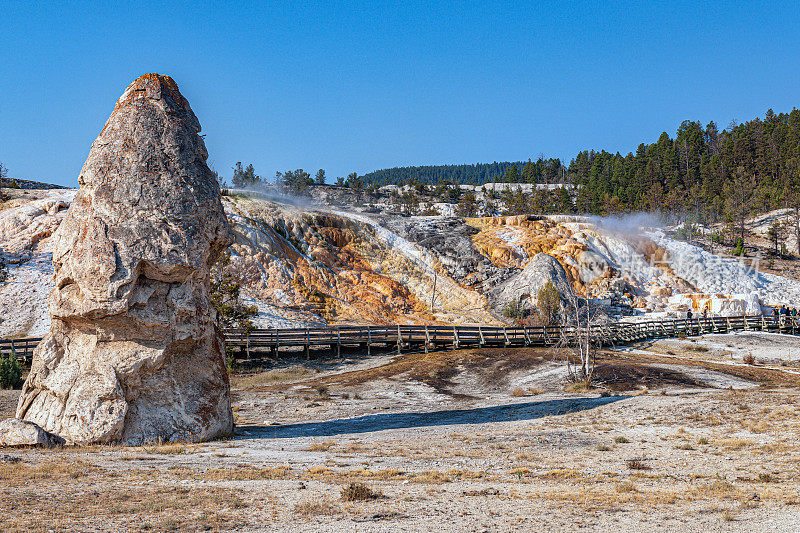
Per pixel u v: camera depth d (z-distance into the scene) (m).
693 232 131.88
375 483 14.01
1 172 101.12
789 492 12.48
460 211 174.62
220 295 47.69
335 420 27.70
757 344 54.72
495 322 72.25
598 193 180.00
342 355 50.41
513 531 10.01
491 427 24.02
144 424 21.75
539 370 40.34
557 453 18.27
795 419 20.78
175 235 22.25
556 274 78.00
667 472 15.22
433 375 40.53
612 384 34.94
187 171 23.22
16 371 36.50
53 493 12.65
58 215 66.88
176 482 14.09
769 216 149.75
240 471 15.45
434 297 78.25
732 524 10.21
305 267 75.81
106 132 23.27
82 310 21.58
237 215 77.12
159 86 23.98
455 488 13.40
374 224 92.75
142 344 22.09
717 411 23.20
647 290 84.81
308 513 11.13
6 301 54.62
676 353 50.69
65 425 21.11
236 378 41.84
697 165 191.25
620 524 10.36
